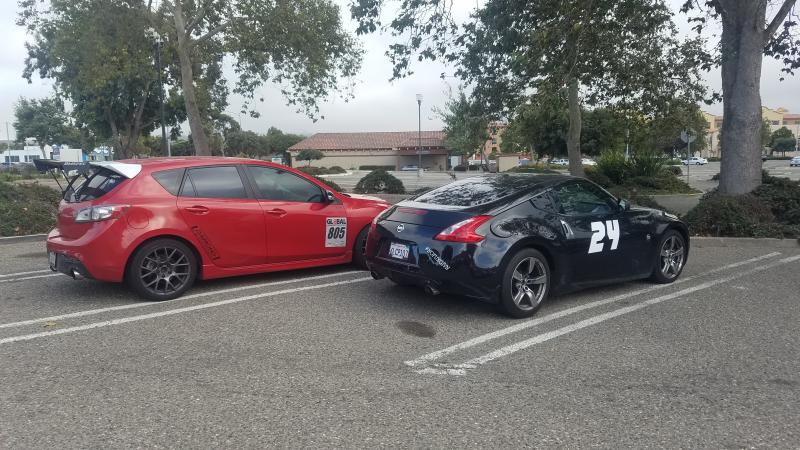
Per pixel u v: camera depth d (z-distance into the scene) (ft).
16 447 9.96
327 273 24.27
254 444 10.14
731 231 33.63
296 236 22.33
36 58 99.04
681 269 23.52
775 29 36.96
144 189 19.31
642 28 34.88
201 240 20.10
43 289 21.27
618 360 14.38
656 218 22.22
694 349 15.20
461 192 19.56
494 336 16.21
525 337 16.15
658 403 11.93
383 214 19.83
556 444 10.23
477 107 47.19
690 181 111.04
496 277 17.17
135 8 61.98
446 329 16.83
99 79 66.23
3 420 10.96
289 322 17.35
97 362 13.94
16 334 16.01
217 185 20.81
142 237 18.86
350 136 269.44
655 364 14.12
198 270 20.51
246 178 21.53
